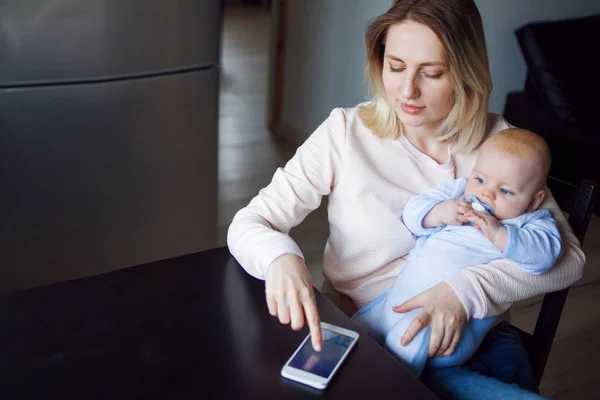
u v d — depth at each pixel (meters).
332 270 1.31
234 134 3.59
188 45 1.92
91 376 0.87
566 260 1.21
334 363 0.92
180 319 1.00
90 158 1.89
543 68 2.71
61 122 1.81
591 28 2.65
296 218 1.24
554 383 2.00
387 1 2.70
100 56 1.79
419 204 1.23
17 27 1.66
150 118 1.93
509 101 2.75
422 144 1.28
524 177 1.16
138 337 0.95
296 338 0.97
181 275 1.11
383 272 1.29
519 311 2.29
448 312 1.09
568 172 2.83
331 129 1.26
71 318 0.98
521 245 1.13
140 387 0.86
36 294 1.04
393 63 1.14
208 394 0.86
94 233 2.00
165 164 2.03
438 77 1.14
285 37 3.48
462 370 1.12
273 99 3.66
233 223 1.18
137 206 2.04
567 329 2.25
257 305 1.05
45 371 0.88
